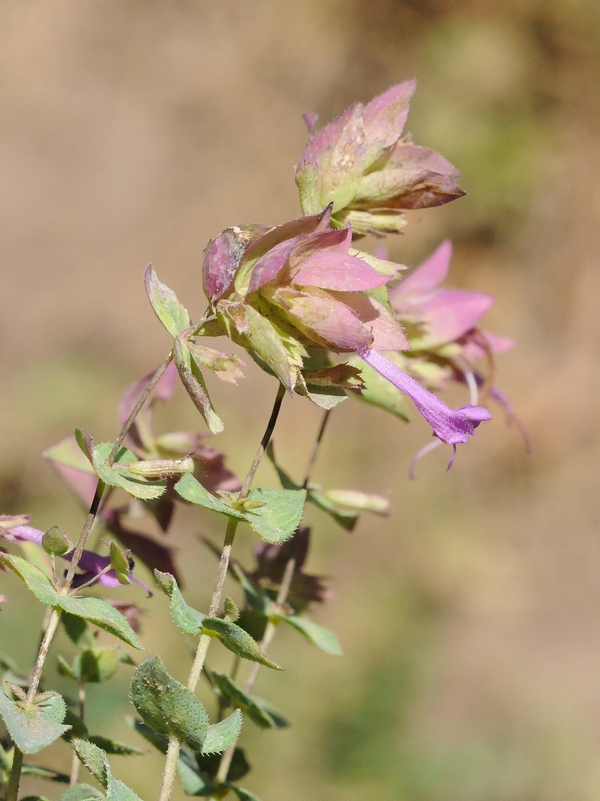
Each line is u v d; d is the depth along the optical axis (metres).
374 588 1.09
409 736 0.90
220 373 0.28
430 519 1.19
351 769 0.85
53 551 0.28
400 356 0.33
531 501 1.25
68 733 0.30
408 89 0.30
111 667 0.31
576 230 1.43
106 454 0.28
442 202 0.29
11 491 1.06
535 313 1.40
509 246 1.43
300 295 0.28
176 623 0.28
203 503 0.28
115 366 1.30
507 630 1.08
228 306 0.28
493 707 0.97
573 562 1.18
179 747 0.28
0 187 1.42
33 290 1.36
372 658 0.99
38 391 1.21
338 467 1.21
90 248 1.41
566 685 1.01
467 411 0.28
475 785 0.89
